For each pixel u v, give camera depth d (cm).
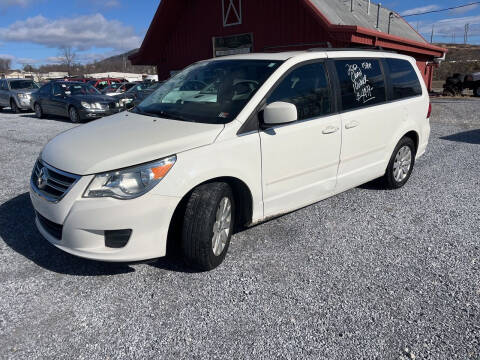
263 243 392
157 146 311
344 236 409
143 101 446
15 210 476
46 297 305
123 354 249
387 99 497
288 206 398
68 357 246
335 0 1891
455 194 536
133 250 301
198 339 262
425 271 342
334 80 427
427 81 2398
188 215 317
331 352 250
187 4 1738
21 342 259
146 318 282
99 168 296
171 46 1864
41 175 333
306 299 303
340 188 453
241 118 346
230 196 346
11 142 942
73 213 295
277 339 261
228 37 1659
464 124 1175
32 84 1964
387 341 259
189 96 401
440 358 245
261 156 357
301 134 386
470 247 386
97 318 282
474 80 2272
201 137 324
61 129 1183
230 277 333
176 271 343
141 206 294
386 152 506
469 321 278
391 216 461
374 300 302
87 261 359
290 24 1469
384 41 1512
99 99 1366
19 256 365
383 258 364
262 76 375
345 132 433
